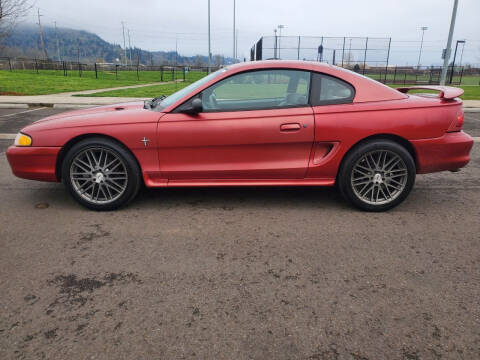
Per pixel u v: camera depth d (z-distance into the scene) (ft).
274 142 11.02
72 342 5.99
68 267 8.29
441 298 7.25
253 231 10.25
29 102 39.17
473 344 6.02
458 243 9.65
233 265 8.45
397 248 9.34
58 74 102.68
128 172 11.21
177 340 6.06
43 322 6.47
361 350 5.88
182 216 11.28
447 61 52.95
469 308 6.95
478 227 10.67
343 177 11.32
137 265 8.41
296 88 11.22
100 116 11.29
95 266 8.34
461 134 11.49
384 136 11.16
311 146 11.15
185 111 10.90
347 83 11.25
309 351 5.85
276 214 11.49
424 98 11.58
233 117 10.94
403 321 6.57
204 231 10.23
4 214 11.31
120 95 48.16
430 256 8.95
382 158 11.30
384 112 10.97
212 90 11.16
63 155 11.41
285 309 6.88
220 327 6.37
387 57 91.61
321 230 10.35
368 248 9.32
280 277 7.97
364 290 7.50
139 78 101.91
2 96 46.14
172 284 7.66
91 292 7.36
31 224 10.59
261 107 11.18
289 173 11.37
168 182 11.47
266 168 11.27
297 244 9.50
